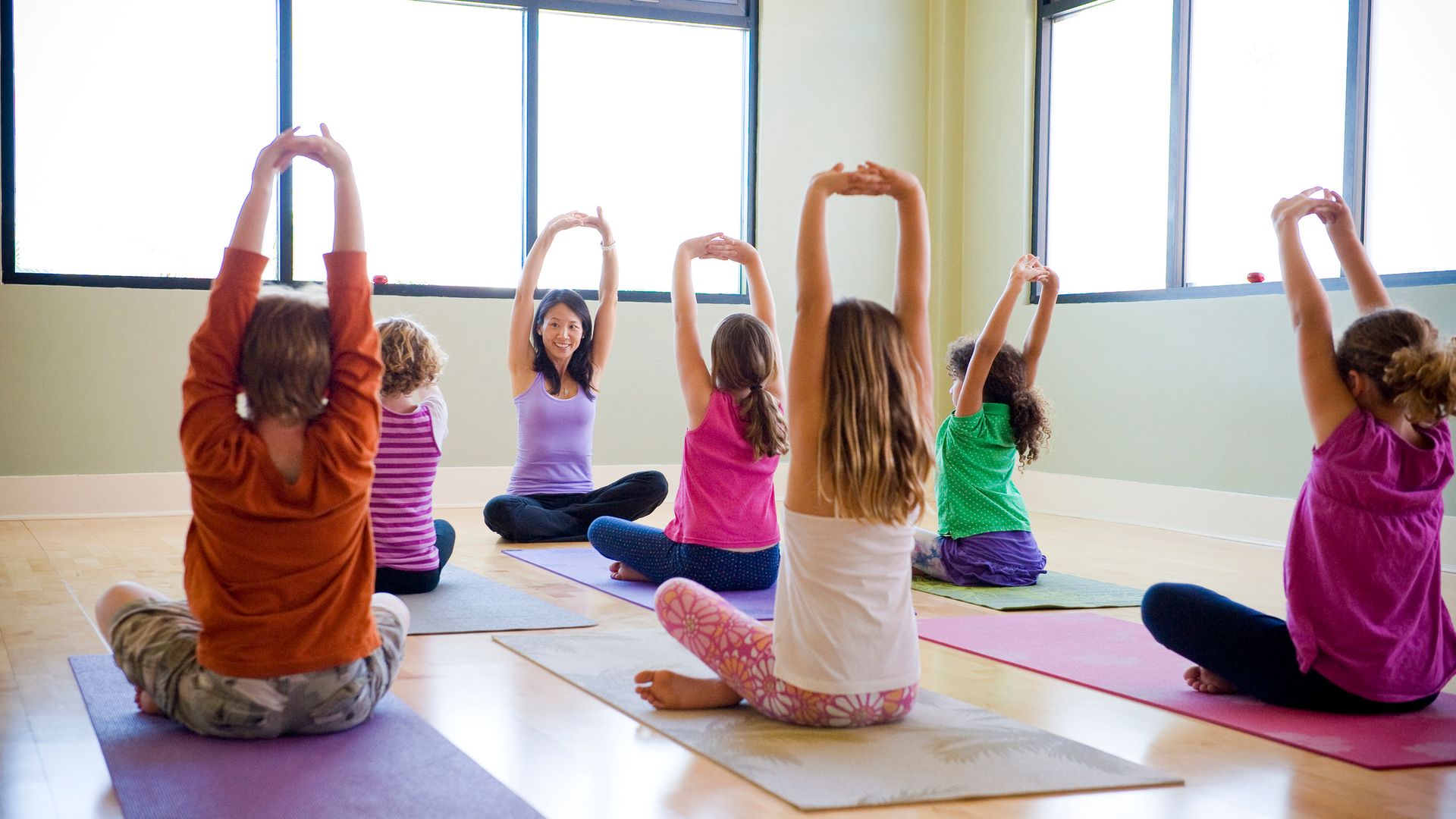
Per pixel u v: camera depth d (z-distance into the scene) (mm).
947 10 6816
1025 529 3766
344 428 1839
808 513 2041
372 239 5949
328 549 1868
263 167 1852
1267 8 5168
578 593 3516
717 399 3463
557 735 2035
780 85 6613
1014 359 3730
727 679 2139
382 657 2016
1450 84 4410
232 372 1828
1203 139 5492
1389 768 1911
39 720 2082
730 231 6609
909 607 2096
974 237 6785
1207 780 1854
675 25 6457
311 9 5824
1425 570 2217
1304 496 2223
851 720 2047
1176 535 5258
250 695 1881
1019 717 2205
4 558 4121
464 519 5516
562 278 6277
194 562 1889
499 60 6133
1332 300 4762
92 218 5531
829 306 2018
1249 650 2266
